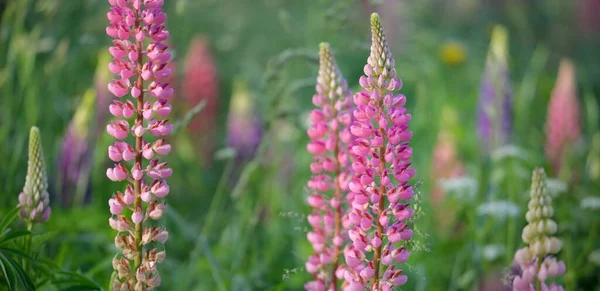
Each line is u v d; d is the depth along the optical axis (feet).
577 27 17.29
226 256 7.72
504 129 8.75
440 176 9.07
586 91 13.78
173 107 10.44
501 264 7.57
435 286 8.00
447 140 9.23
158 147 5.29
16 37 7.74
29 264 5.66
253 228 7.57
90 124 7.93
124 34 5.24
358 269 5.35
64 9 9.44
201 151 10.68
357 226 5.31
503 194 8.99
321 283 5.68
